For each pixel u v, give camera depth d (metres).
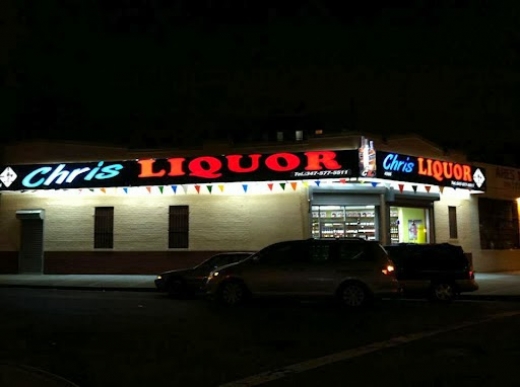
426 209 26.33
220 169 23.48
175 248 24.98
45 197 26.56
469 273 16.75
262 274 15.20
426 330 11.38
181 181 23.95
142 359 9.05
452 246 16.95
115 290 20.91
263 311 14.46
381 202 23.94
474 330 11.33
